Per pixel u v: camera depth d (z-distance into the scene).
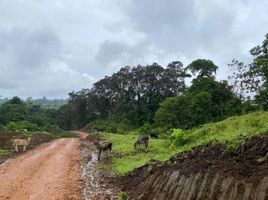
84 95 118.19
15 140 30.39
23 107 95.00
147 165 16.58
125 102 95.88
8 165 21.34
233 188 9.08
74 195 14.38
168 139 26.50
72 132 85.75
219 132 17.31
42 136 49.34
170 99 53.03
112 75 102.19
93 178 18.28
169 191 11.54
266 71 36.47
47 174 18.23
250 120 15.53
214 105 48.09
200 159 12.07
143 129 54.16
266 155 9.48
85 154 29.28
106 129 68.81
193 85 55.09
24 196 13.66
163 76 93.12
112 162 23.12
